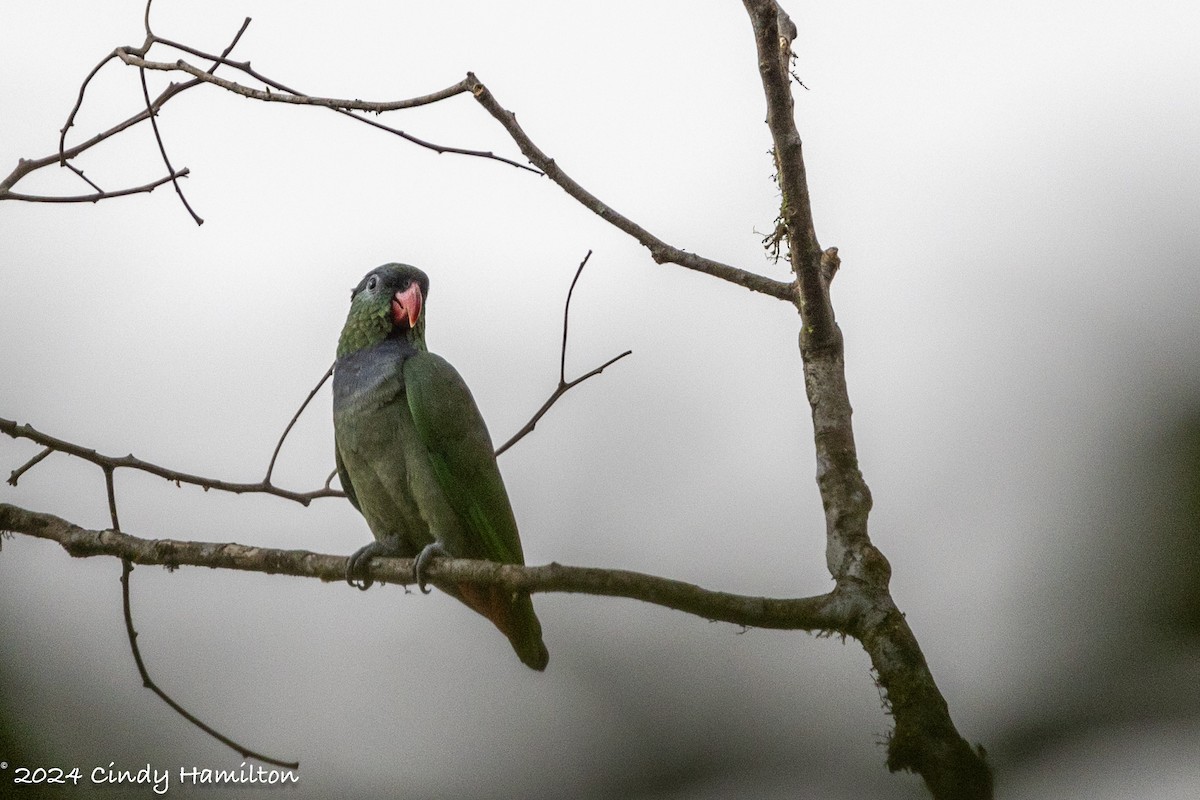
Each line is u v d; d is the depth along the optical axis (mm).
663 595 7434
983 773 6992
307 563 9359
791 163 8453
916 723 7102
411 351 11836
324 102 9125
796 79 9680
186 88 9688
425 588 10789
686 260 9633
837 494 8211
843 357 8859
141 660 9641
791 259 8836
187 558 9500
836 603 7566
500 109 9258
